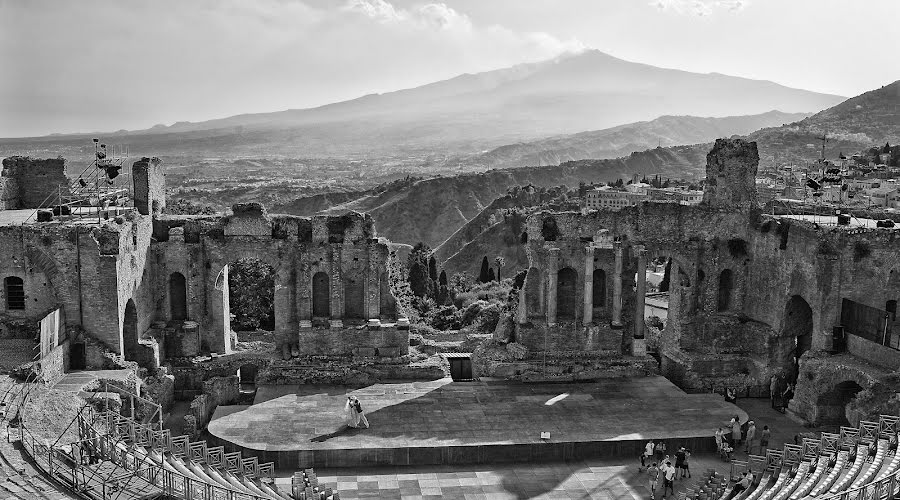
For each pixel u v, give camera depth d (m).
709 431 47.75
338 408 50.34
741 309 60.50
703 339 59.94
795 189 91.88
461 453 45.00
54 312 47.56
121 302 50.38
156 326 55.91
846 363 50.09
